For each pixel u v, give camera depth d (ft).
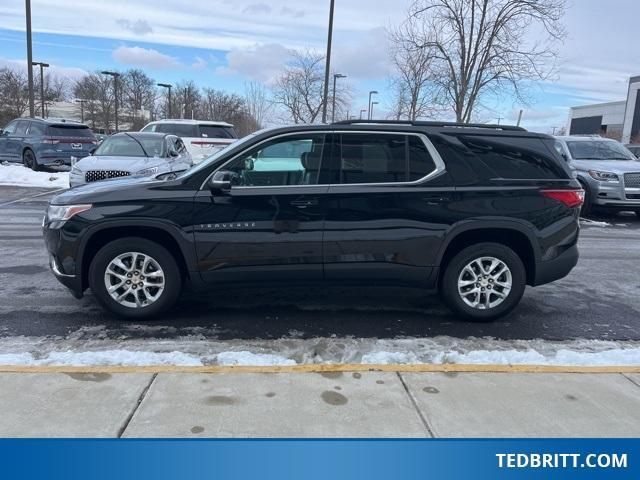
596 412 11.39
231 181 15.28
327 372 12.85
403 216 15.65
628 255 28.12
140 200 15.24
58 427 10.39
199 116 150.20
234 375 12.56
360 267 15.83
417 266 15.99
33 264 22.81
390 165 15.78
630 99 170.50
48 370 12.57
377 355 13.94
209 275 15.65
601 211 43.86
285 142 15.55
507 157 16.24
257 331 15.75
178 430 10.35
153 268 15.87
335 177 15.60
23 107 170.09
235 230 15.35
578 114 219.20
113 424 10.50
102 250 15.55
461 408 11.39
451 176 15.85
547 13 48.03
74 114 218.38
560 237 16.34
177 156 40.63
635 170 39.29
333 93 85.40
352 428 10.57
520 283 16.52
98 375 12.40
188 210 15.24
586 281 22.52
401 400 11.64
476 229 16.06
